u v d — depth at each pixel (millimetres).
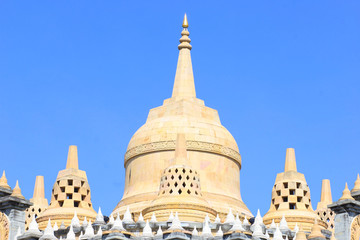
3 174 165875
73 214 180000
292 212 178000
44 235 151750
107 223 167125
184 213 168125
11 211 161875
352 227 160250
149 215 170000
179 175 172500
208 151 183000
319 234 144875
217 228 164125
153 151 183125
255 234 152750
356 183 166250
